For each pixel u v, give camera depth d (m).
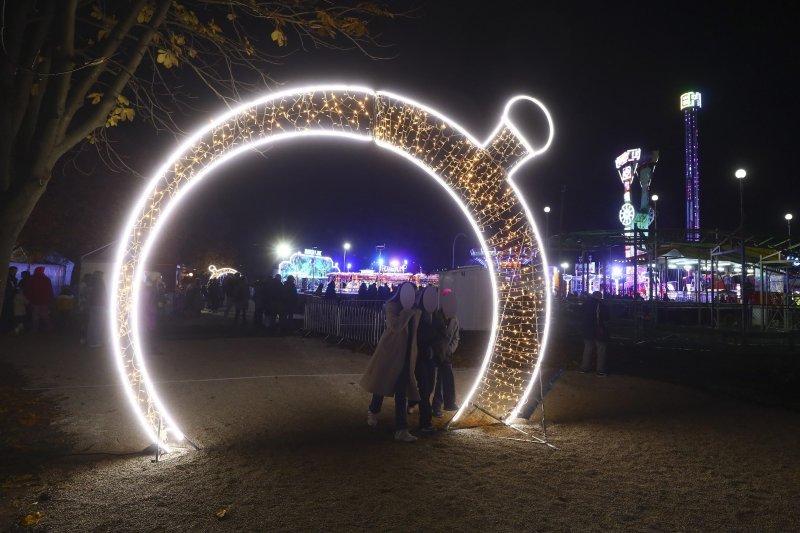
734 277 25.11
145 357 11.46
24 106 5.45
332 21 6.97
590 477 4.98
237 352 12.40
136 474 4.82
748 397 8.92
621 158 41.84
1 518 3.89
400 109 6.58
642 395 8.85
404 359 6.06
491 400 8.25
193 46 7.78
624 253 26.19
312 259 45.59
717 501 4.49
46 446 5.52
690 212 47.50
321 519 3.93
